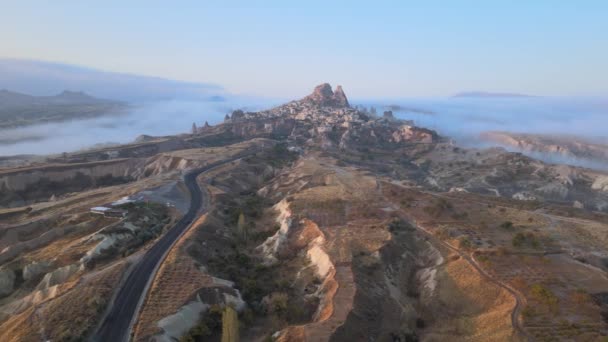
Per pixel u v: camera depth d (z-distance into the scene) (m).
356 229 97.00
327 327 57.22
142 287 70.00
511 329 55.84
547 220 103.94
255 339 62.59
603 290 66.69
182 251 85.06
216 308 65.25
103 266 82.12
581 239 91.44
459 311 67.81
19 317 62.31
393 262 83.62
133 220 106.44
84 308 61.72
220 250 96.12
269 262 91.69
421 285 78.62
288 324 66.00
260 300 74.25
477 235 92.06
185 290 68.06
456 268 77.62
